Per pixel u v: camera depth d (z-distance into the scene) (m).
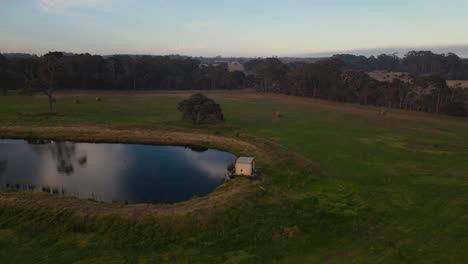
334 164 40.28
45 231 23.17
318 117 75.88
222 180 36.06
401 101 105.94
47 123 56.62
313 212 27.22
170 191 33.09
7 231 23.09
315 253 21.58
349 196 30.53
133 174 37.88
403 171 38.25
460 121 80.25
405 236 23.66
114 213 24.97
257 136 53.62
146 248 21.81
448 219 26.09
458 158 44.03
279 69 137.50
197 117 61.16
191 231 23.69
